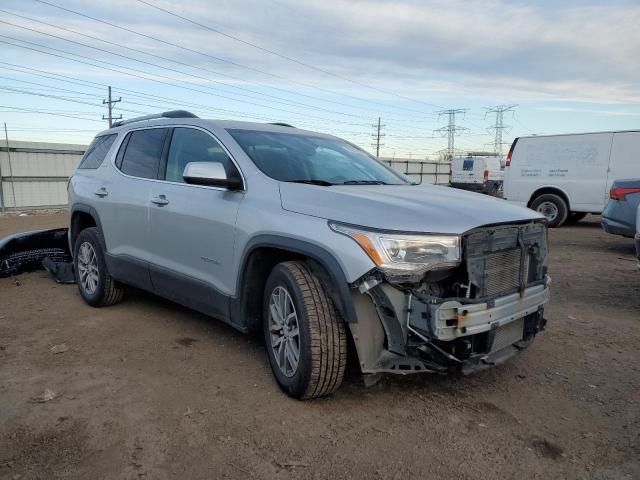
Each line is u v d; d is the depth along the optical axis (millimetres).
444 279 3117
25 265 6875
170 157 4496
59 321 4867
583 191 12602
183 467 2615
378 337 3064
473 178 31109
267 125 4535
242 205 3623
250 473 2578
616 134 12094
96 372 3691
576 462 2748
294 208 3322
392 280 2859
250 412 3154
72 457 2676
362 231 2926
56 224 15688
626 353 4332
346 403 3303
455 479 2576
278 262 3691
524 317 3527
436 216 3029
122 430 2930
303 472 2596
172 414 3115
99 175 5316
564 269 7758
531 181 13328
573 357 4223
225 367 3816
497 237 3156
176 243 4180
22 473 2535
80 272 5473
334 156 4395
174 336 4461
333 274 2988
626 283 6844
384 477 2576
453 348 3010
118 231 4875
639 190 8414
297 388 3213
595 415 3258
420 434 2971
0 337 4402
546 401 3430
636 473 2662
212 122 4266
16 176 22109
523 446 2881
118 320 4898
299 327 3160
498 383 3686
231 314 3729
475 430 3033
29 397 3293
